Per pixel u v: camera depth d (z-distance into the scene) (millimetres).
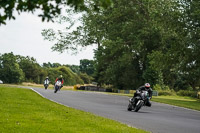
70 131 15906
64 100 41344
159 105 46375
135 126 20500
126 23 96375
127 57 95562
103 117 23578
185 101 62938
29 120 19000
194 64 70625
